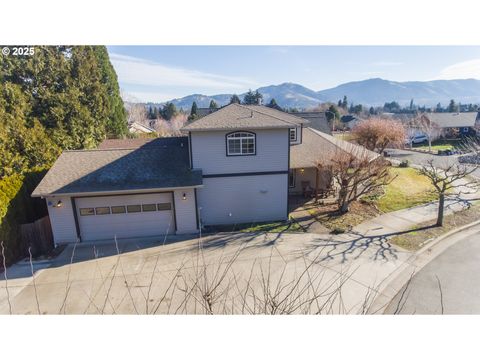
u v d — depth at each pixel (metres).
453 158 32.53
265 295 4.42
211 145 13.96
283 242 12.48
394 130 31.98
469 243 12.18
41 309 8.59
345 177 15.34
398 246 11.88
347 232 13.36
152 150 15.41
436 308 8.18
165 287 9.39
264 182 14.64
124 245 12.80
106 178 13.22
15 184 12.52
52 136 22.44
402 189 20.42
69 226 13.07
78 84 25.19
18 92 20.97
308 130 22.02
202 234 13.63
